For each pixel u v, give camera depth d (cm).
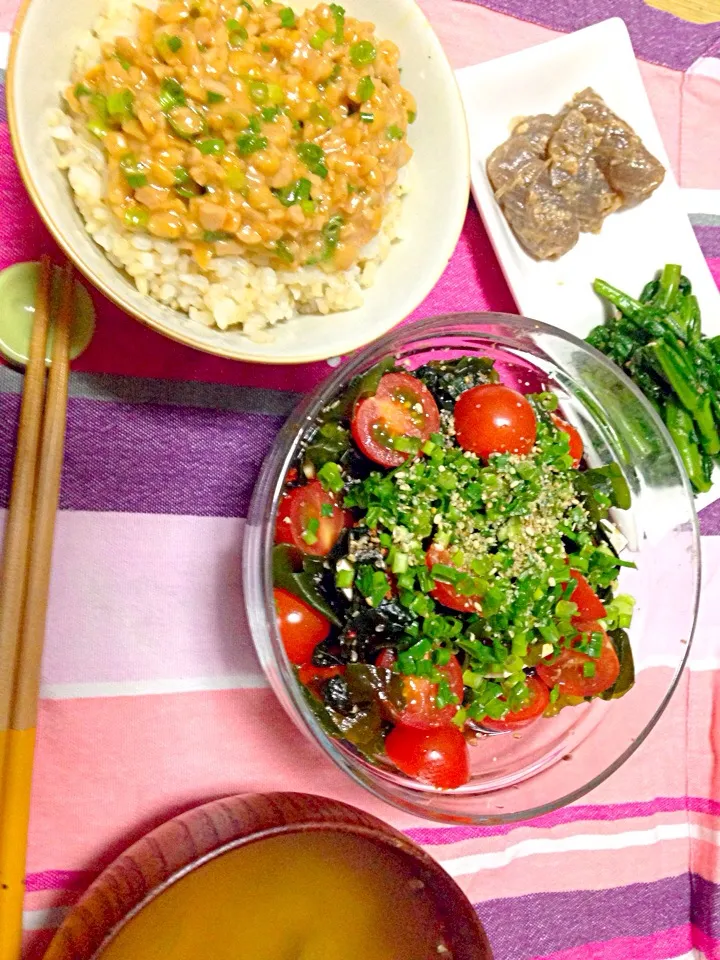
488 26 37
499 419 30
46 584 28
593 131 36
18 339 29
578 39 36
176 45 26
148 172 27
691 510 33
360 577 29
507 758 34
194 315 28
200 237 27
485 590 29
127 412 32
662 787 39
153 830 29
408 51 30
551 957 37
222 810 28
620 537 34
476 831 36
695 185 41
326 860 27
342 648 29
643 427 33
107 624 31
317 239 29
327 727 28
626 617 33
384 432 29
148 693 31
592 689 32
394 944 28
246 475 33
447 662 29
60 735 30
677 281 37
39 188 24
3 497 29
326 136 29
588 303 37
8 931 26
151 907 26
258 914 27
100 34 27
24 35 24
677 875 39
